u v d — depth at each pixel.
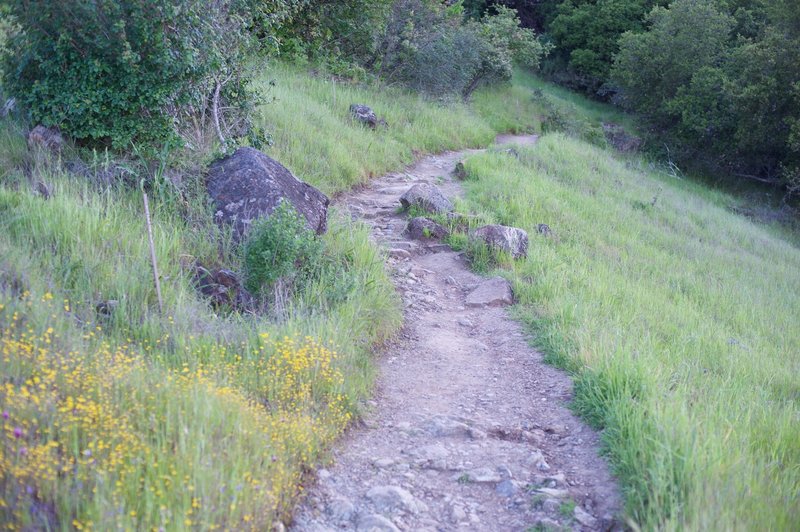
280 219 7.02
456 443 5.40
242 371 5.31
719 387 6.54
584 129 25.45
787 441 5.48
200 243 7.33
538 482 4.88
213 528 3.55
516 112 26.73
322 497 4.48
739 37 25.23
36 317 5.05
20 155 7.54
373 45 19.30
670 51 25.33
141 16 7.69
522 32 29.31
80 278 5.93
